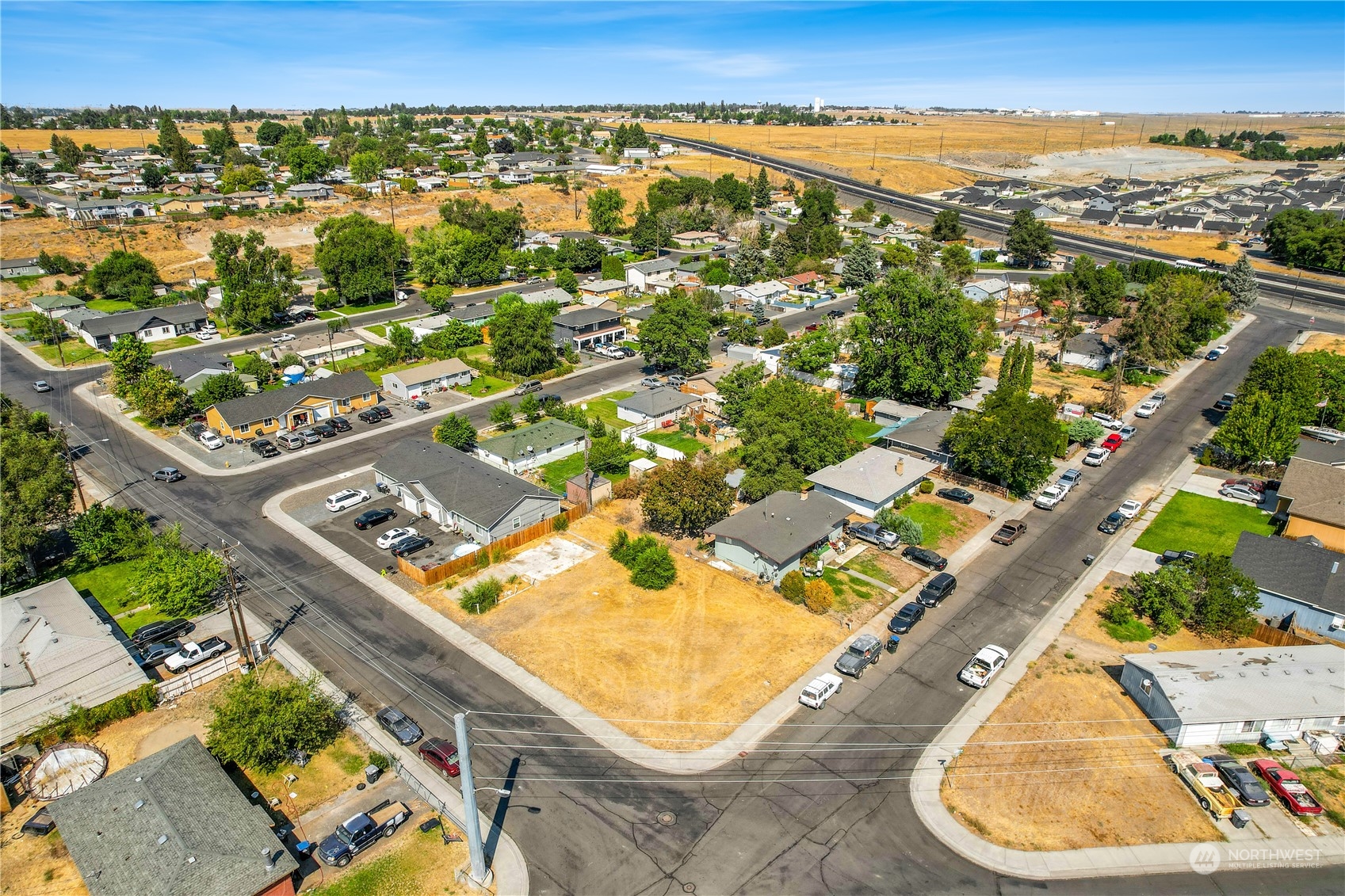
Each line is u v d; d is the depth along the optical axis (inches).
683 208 7628.0
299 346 3966.5
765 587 2084.2
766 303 5152.6
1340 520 2180.1
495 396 3496.6
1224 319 4279.0
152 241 5935.0
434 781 1455.5
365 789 1440.7
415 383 3462.1
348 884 1242.6
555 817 1371.8
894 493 2461.9
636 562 2103.8
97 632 1765.5
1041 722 1606.8
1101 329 4340.6
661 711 1635.1
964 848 1314.0
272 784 1449.3
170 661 1754.4
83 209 6373.0
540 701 1662.2
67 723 1555.1
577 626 1915.6
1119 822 1364.4
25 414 2694.4
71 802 1309.1
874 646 1796.3
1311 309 4982.8
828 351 3604.8
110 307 4817.9
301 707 1485.0
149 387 3102.9
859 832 1342.3
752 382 3024.1
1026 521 2449.6
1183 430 3169.3
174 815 1267.2
